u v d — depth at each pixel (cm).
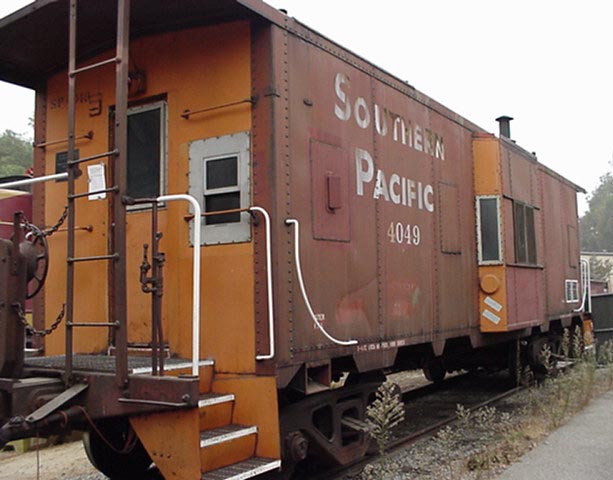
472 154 831
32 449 824
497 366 1066
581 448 631
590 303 1358
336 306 519
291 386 474
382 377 618
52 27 516
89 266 553
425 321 664
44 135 611
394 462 583
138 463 550
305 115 501
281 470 495
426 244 683
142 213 532
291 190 477
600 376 1101
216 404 441
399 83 657
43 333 440
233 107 484
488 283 802
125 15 402
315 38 522
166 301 505
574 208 1275
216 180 489
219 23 495
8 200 842
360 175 570
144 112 538
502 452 614
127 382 399
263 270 455
